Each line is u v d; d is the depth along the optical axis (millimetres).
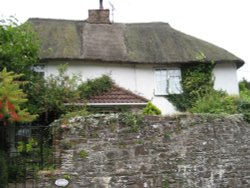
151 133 7074
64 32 14367
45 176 6430
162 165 7008
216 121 7746
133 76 13648
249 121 8336
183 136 7293
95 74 13250
